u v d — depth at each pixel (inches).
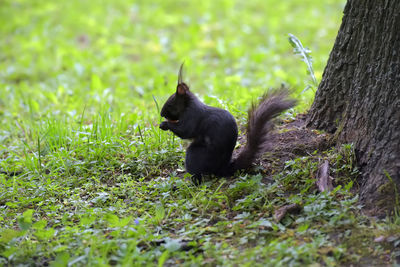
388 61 330.3
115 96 685.3
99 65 861.2
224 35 1033.5
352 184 324.2
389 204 301.9
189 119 363.3
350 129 358.3
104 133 449.4
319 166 349.7
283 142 393.4
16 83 811.4
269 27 1063.6
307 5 1234.0
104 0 1290.6
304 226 287.7
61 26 1088.8
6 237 306.0
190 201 340.5
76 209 350.6
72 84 772.0
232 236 300.4
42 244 302.8
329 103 393.1
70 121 532.1
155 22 1125.7
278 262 261.7
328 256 272.2
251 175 364.5
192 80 787.4
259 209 323.3
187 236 302.7
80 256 282.4
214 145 358.3
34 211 357.4
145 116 525.0
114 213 341.1
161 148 422.3
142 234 302.2
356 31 371.2
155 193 359.3
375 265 264.1
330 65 393.4
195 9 1223.5
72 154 434.0
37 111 617.0
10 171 430.3
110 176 398.3
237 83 685.9
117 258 276.4
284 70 813.9
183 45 952.9
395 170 306.8
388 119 319.3
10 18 1140.5
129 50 967.0
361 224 293.3
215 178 367.6
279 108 352.8
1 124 591.5
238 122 458.9
